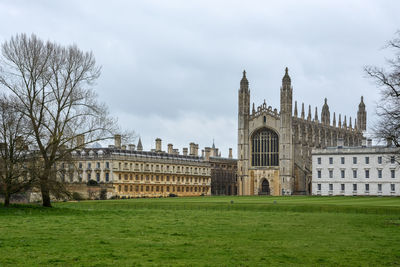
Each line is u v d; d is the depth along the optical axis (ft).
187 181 639.76
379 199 411.75
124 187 529.86
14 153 216.74
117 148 552.41
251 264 93.97
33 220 170.30
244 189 636.89
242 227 153.48
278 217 199.00
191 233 135.64
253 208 272.92
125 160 533.14
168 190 602.44
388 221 184.34
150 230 141.59
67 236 126.93
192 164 651.66
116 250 106.73
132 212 220.84
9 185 219.82
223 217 194.59
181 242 118.73
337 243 120.37
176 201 367.25
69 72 228.84
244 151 641.81
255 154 638.53
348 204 310.45
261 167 630.33
